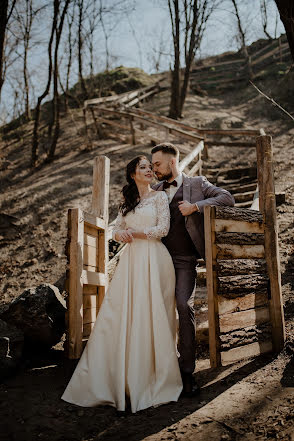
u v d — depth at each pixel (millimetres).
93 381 2639
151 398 2562
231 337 2857
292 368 2768
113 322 2801
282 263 4664
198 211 2904
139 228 2969
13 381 2969
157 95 17516
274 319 3195
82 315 3408
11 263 6070
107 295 2889
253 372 2854
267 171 3359
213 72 20312
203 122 12953
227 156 9859
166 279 2879
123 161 9484
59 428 2279
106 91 16750
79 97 15906
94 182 4363
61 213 7289
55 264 5852
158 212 2955
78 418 2406
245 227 3145
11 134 13773
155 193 3045
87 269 3709
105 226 4191
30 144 12258
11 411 2461
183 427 2207
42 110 15906
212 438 2057
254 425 2127
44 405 2564
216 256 2869
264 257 3281
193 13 13516
